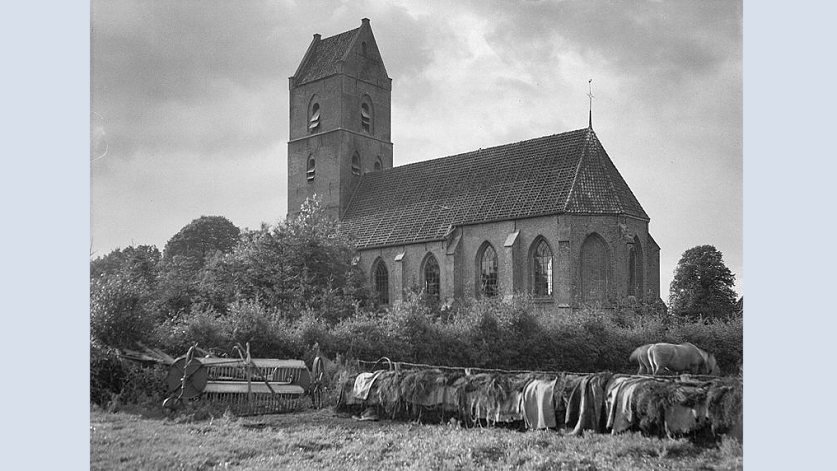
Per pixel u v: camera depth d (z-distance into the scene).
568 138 57.09
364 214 68.00
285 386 25.28
